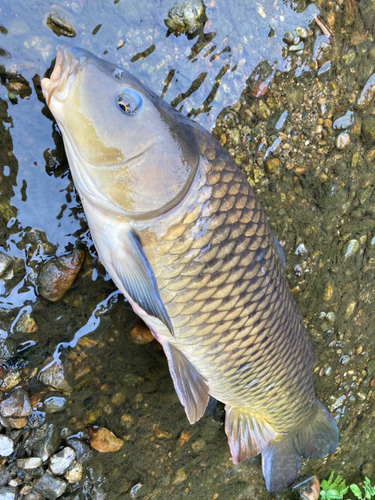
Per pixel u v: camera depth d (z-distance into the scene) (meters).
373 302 0.70
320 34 0.54
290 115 0.54
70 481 0.52
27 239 0.45
